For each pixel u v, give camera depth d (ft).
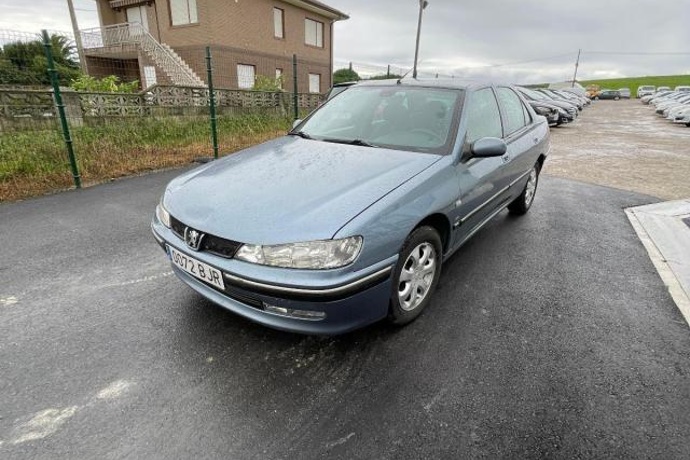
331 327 6.74
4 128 24.41
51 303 9.12
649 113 86.89
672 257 11.89
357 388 6.72
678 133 46.98
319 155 9.04
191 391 6.64
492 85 12.02
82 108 27.12
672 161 28.12
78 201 16.67
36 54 44.98
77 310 8.86
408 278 8.00
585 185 20.90
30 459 5.43
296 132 11.36
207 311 8.87
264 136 32.22
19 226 13.78
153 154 24.66
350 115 10.93
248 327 8.32
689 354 7.64
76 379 6.86
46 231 13.35
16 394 6.52
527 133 13.56
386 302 7.34
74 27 65.57
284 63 67.67
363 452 5.56
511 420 6.09
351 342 7.86
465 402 6.44
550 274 10.74
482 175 9.70
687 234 13.69
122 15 65.62
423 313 8.84
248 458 5.47
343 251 6.31
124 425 5.98
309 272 6.25
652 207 16.89
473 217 9.94
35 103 25.21
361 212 6.66
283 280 6.27
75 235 13.05
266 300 6.55
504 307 9.14
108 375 6.97
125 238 12.85
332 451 5.57
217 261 6.80
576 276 10.66
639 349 7.77
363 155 8.84
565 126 54.90
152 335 8.04
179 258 7.55
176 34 58.39
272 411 6.25
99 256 11.55
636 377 7.02
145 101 31.04
